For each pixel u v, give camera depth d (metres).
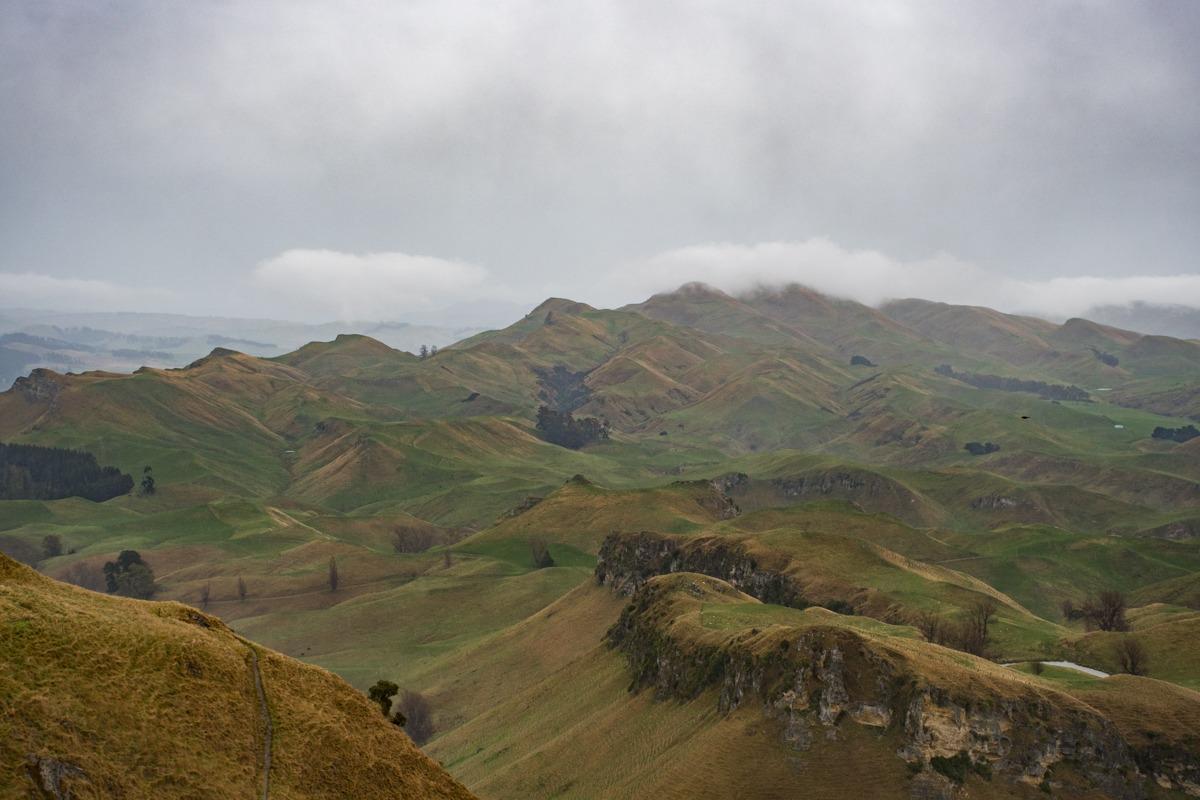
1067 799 113.00
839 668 122.88
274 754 70.12
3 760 57.59
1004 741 115.44
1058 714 118.31
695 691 143.62
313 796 68.94
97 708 64.31
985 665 132.88
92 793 59.19
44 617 69.62
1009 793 112.75
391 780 75.12
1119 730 120.44
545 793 142.75
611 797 128.62
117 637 71.19
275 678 77.81
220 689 72.31
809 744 119.44
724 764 121.00
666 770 126.06
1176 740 119.00
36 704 61.81
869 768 115.69
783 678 125.69
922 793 112.44
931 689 117.69
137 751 63.44
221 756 67.12
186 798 62.62
